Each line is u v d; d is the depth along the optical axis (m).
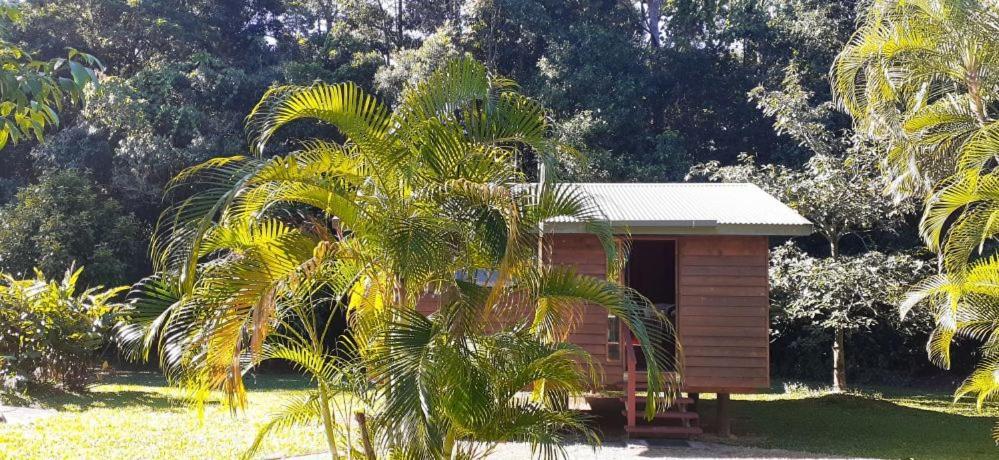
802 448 12.41
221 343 5.98
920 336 22.72
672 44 31.23
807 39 27.34
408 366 5.79
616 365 13.01
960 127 13.60
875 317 19.58
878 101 14.24
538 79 28.36
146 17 28.55
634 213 13.10
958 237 11.32
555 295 6.86
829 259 19.12
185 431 11.59
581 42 28.91
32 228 23.11
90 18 28.64
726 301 12.98
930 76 13.94
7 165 28.36
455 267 6.73
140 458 9.64
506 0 29.08
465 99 6.72
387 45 33.00
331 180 6.55
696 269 13.08
